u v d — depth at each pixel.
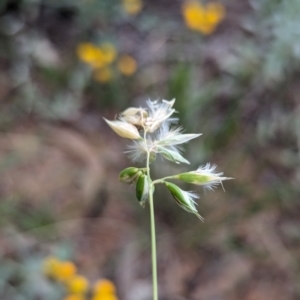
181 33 0.71
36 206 0.55
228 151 0.58
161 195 0.53
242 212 0.54
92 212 0.55
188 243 0.52
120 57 0.68
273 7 0.59
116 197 0.56
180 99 0.54
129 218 0.55
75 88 0.65
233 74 0.63
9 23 0.71
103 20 0.71
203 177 0.24
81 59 0.66
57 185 0.57
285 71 0.61
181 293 0.49
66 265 0.46
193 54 0.68
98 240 0.53
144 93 0.65
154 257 0.24
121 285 0.50
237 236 0.53
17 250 0.51
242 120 0.61
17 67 0.67
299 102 0.62
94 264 0.51
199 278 0.50
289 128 0.60
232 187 0.55
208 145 0.55
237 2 0.73
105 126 0.63
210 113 0.60
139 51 0.70
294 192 0.55
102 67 0.64
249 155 0.58
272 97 0.62
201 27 0.62
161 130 0.25
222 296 0.49
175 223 0.54
